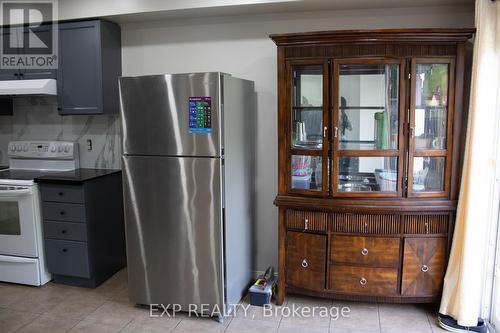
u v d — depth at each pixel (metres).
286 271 2.87
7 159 3.96
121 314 2.83
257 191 3.29
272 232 3.30
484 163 2.39
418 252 2.63
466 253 2.46
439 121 2.60
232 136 2.72
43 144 3.67
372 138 2.72
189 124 2.57
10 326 2.67
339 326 2.64
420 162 2.67
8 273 3.30
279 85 2.69
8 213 3.23
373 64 2.55
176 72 3.39
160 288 2.81
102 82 3.28
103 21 3.26
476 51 2.39
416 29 2.43
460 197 2.51
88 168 3.70
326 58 2.59
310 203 2.68
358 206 2.59
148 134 2.67
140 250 2.82
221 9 3.00
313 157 2.77
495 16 2.32
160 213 2.72
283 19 3.10
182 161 2.62
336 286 2.75
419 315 2.76
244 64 3.22
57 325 2.68
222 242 2.64
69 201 3.12
